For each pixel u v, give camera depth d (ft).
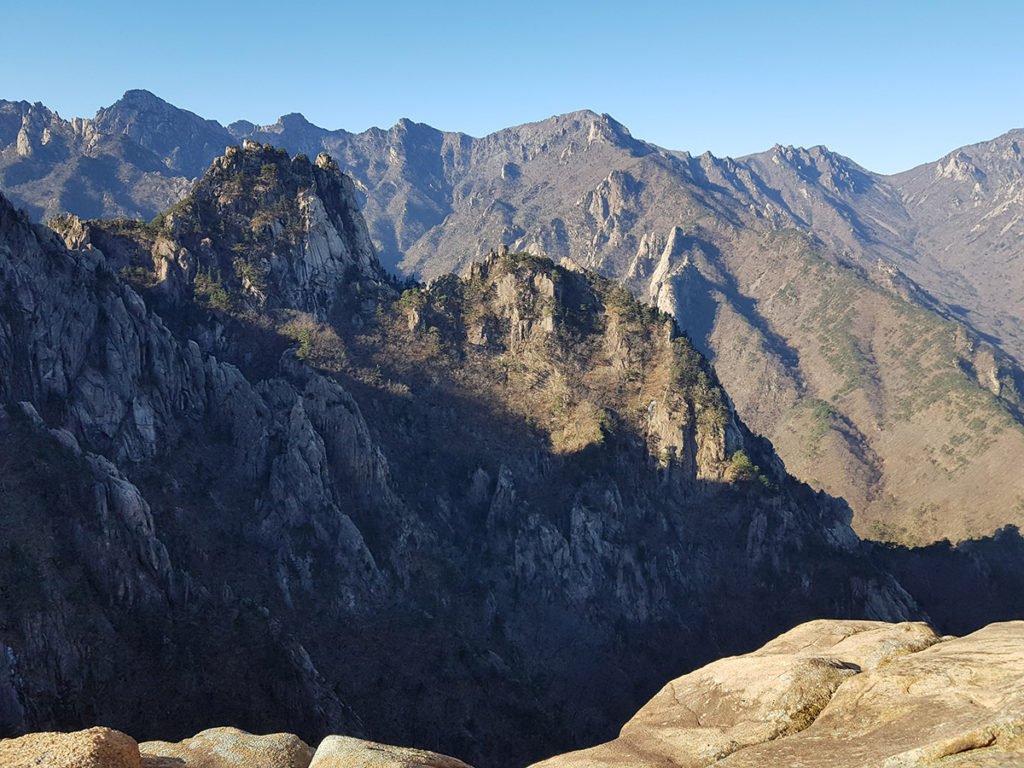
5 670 235.81
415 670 364.79
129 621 288.71
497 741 341.00
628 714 406.21
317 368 518.78
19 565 265.54
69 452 317.83
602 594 471.21
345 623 373.81
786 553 499.10
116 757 88.94
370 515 444.55
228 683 286.25
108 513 303.89
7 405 317.01
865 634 139.95
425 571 438.81
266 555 382.63
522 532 484.74
